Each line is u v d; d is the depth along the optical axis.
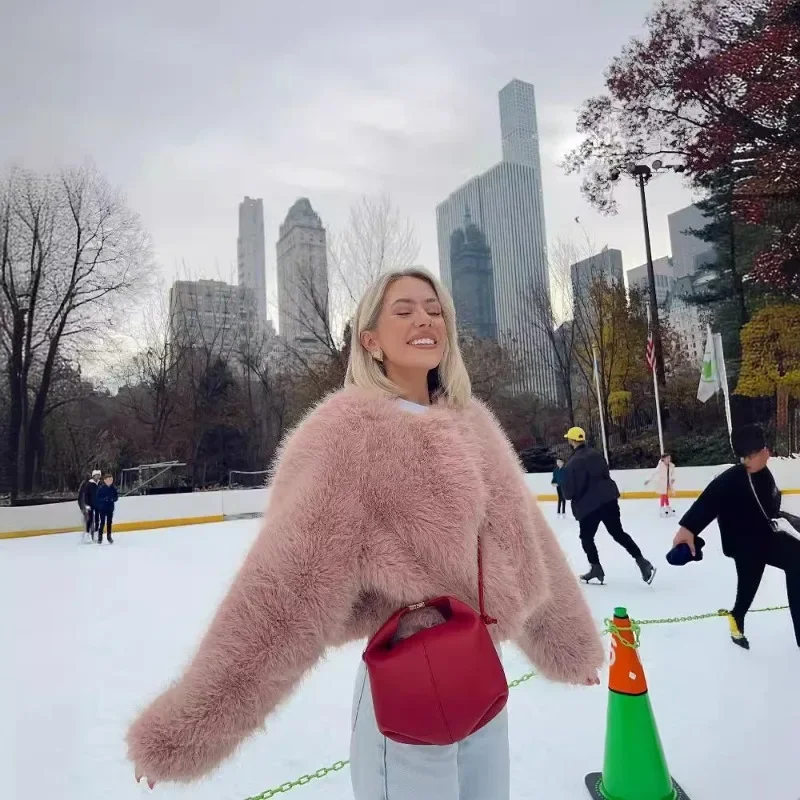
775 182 18.38
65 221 25.88
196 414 27.48
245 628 0.92
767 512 3.71
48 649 4.76
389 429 1.04
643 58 20.56
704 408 22.75
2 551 11.78
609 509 5.78
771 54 18.03
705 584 5.73
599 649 1.39
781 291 19.12
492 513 1.14
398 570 0.97
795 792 2.22
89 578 8.25
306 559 0.93
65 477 25.92
